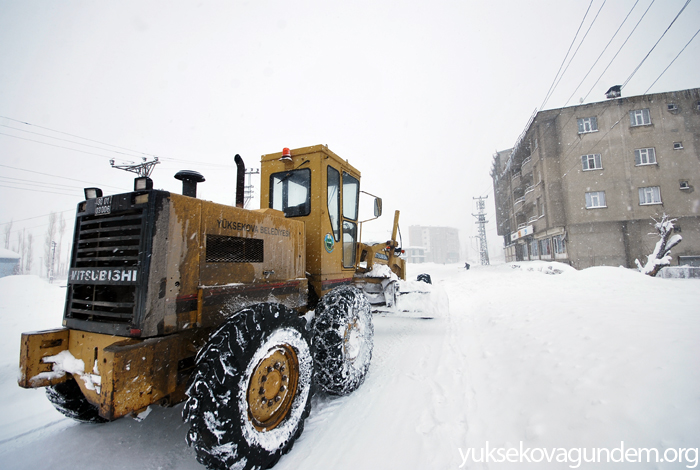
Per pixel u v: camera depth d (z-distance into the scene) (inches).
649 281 370.9
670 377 85.4
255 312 83.9
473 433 95.0
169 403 79.7
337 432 100.6
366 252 211.8
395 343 201.6
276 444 84.9
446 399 118.6
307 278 138.9
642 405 79.4
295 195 149.6
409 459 84.1
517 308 241.6
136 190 78.5
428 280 321.1
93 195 91.7
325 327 118.9
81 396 97.0
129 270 76.3
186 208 83.2
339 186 159.5
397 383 136.7
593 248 860.0
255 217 105.8
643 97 848.3
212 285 88.4
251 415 80.6
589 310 174.2
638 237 828.0
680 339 106.3
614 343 116.8
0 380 141.9
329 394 130.0
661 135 832.9
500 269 967.0
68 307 89.1
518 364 134.8
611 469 67.1
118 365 65.9
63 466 85.7
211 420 69.3
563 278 475.5
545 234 1019.3
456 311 307.9
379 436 96.3
